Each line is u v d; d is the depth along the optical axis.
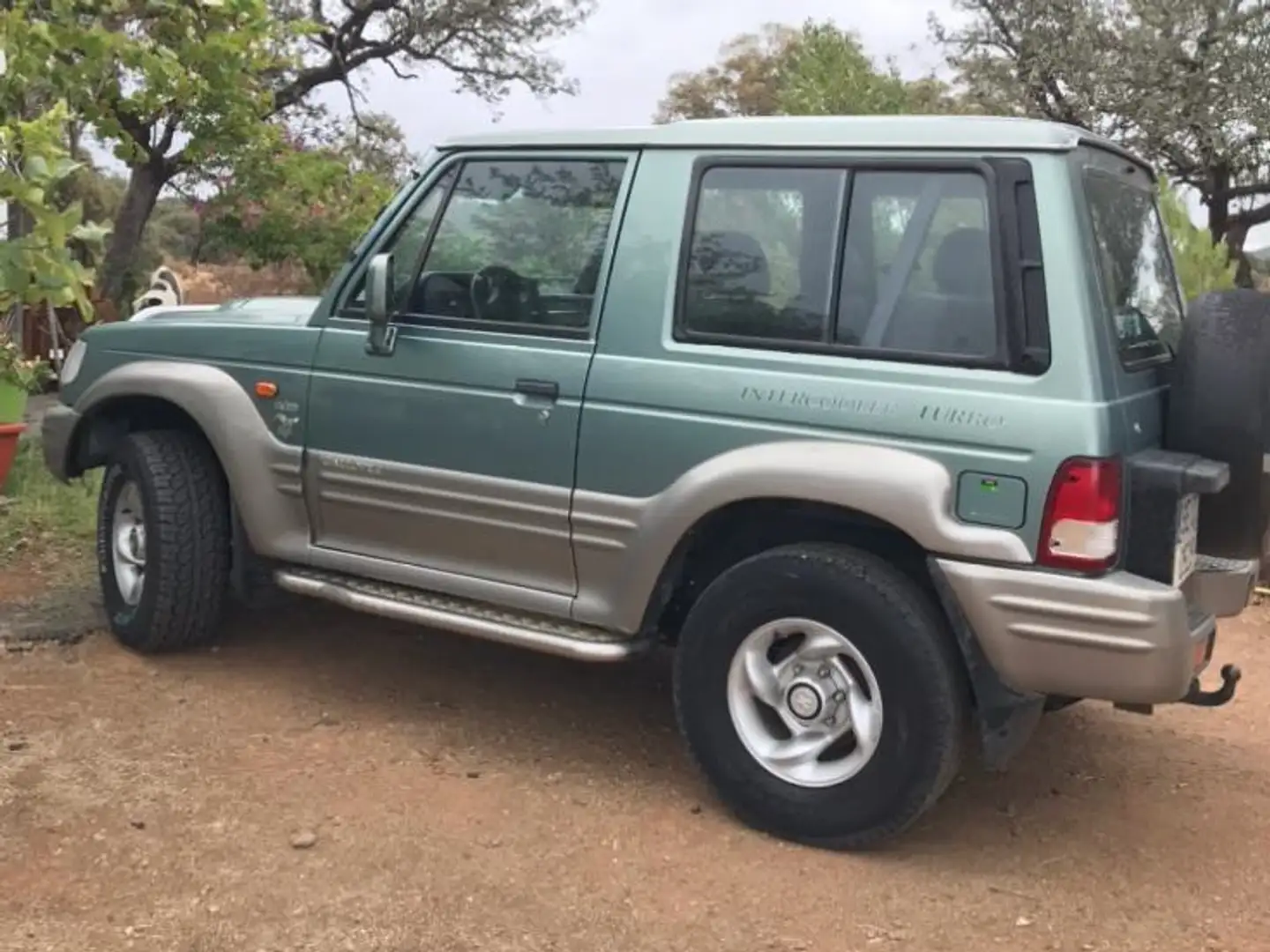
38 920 3.31
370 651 5.47
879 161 3.82
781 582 3.84
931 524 3.58
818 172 3.91
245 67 7.91
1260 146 14.38
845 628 3.75
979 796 4.38
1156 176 4.60
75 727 4.48
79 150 9.96
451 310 4.49
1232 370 3.73
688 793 4.24
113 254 11.94
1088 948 3.43
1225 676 3.97
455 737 4.60
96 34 6.20
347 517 4.72
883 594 3.69
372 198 11.78
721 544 4.21
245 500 4.89
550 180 4.36
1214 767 4.71
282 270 13.11
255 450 4.85
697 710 4.03
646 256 4.12
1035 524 3.49
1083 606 3.45
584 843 3.86
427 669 5.29
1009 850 3.99
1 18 5.67
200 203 11.80
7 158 5.18
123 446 5.19
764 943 3.36
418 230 4.62
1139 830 4.16
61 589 5.92
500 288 4.40
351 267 4.73
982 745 3.74
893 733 3.70
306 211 11.70
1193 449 3.78
